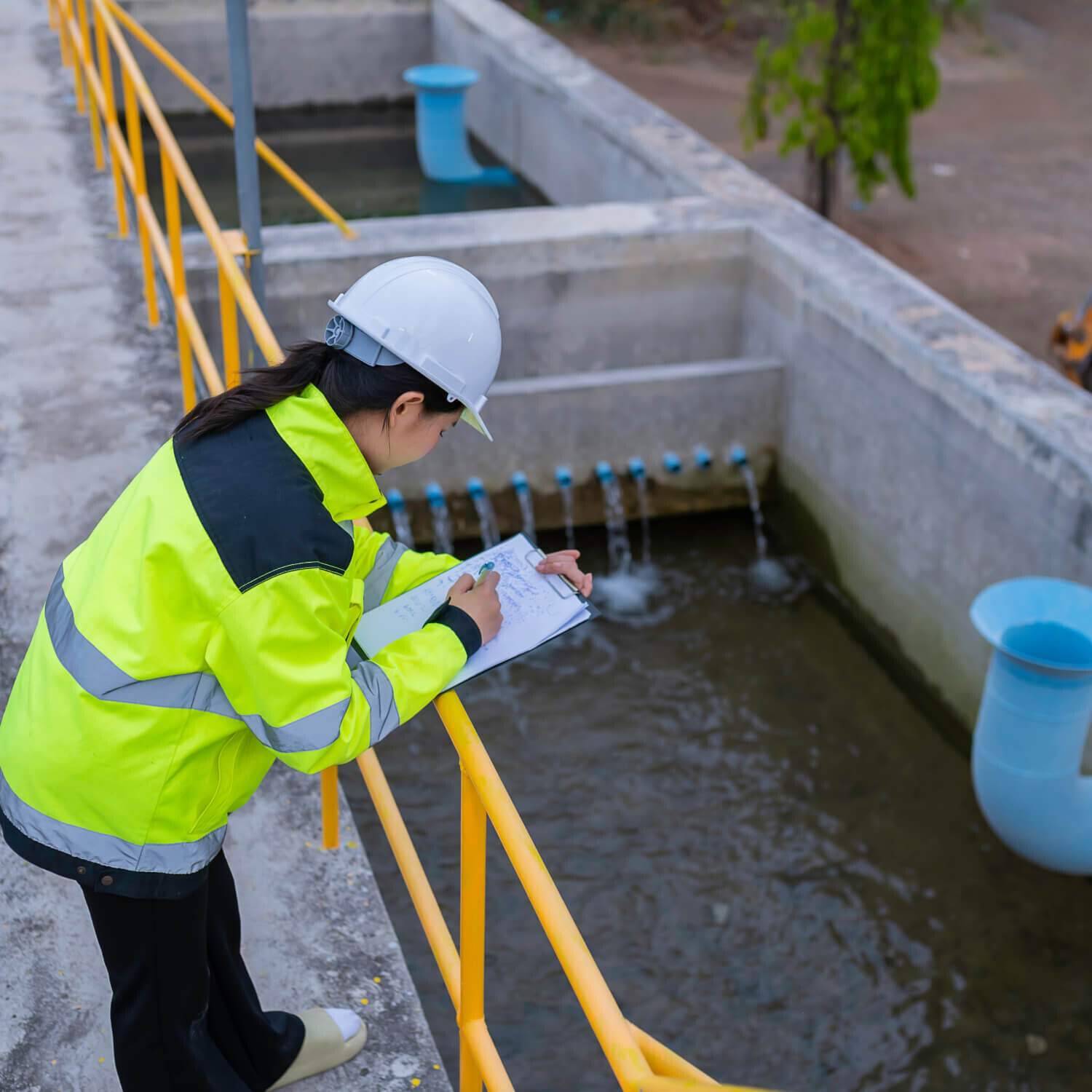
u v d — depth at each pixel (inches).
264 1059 77.5
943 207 499.2
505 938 199.6
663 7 781.3
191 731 57.3
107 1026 85.0
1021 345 376.5
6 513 142.2
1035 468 209.2
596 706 253.4
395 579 69.8
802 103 382.6
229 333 123.7
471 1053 70.9
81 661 56.2
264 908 96.0
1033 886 212.5
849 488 276.5
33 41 346.0
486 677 259.8
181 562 53.1
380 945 93.9
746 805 229.5
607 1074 176.9
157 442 159.0
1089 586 200.7
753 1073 178.4
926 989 192.9
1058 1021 187.9
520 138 477.7
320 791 108.3
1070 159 563.5
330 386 55.5
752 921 204.4
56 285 201.8
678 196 341.1
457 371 56.2
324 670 54.2
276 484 53.6
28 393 169.0
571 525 302.5
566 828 221.6
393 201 470.9
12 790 59.3
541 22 789.2
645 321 311.7
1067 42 742.5
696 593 293.1
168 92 525.0
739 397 298.7
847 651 276.2
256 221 145.6
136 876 59.2
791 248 287.9
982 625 180.2
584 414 290.4
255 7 522.6
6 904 93.2
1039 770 186.4
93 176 250.1
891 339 248.4
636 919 203.5
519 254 293.4
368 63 551.8
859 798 232.8
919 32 366.9
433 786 230.5
